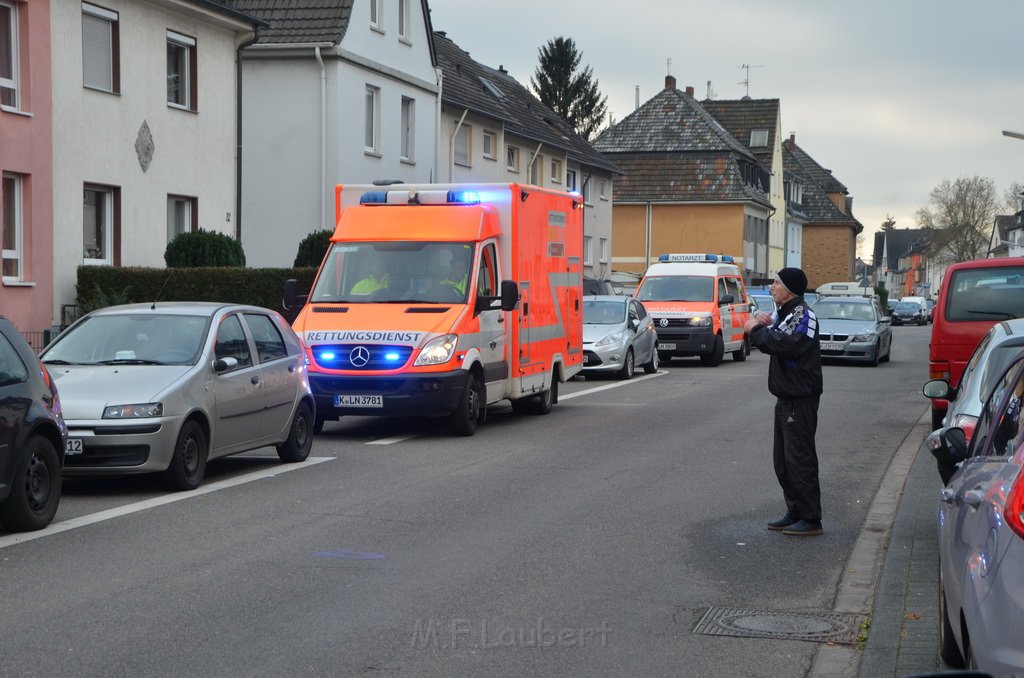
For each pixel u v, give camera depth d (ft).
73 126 78.59
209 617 23.00
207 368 38.58
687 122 236.84
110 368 37.86
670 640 21.97
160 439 35.91
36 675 19.40
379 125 116.78
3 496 29.66
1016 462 15.42
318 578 26.21
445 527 32.01
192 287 80.79
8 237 74.43
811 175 376.48
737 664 20.56
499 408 66.08
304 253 94.17
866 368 104.63
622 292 159.74
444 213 54.95
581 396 73.10
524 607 24.12
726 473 42.04
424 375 49.78
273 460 44.80
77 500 35.76
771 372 31.91
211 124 93.50
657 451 47.65
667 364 107.04
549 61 281.74
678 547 30.01
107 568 27.02
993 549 14.34
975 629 14.17
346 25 109.40
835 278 342.44
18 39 74.38
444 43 168.45
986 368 31.48
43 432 31.73
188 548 29.12
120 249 83.30
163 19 87.30
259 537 30.42
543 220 59.93
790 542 30.81
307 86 109.29
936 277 506.89
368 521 32.71
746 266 232.32
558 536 31.04
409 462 44.14
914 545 29.55
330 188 109.19
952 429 21.50
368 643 21.42
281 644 21.29
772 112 273.54
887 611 23.25
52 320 77.05
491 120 148.56
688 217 231.91
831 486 40.24
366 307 52.24
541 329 60.18
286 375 43.42
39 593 24.76
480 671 19.93
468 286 52.70
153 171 86.63
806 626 22.95
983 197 404.36
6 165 72.84
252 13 110.42
